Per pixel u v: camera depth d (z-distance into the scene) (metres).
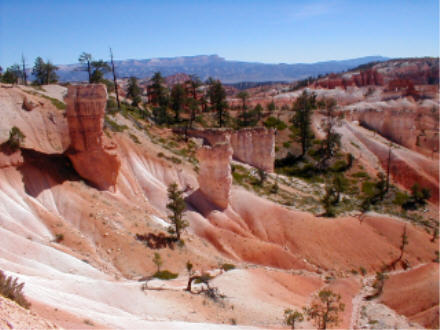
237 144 85.12
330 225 60.12
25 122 52.97
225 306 34.91
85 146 49.03
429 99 185.38
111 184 51.16
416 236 63.53
